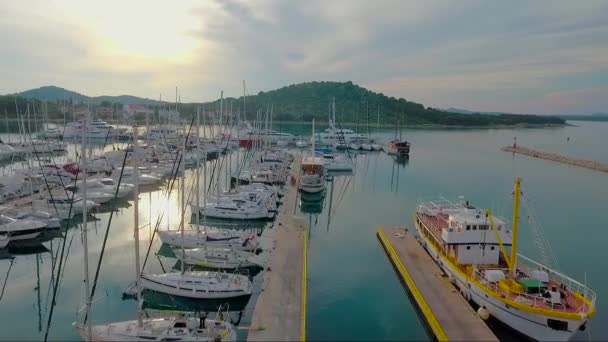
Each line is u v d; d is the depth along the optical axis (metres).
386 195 83.44
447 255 40.38
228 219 60.59
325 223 62.16
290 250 45.88
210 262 42.72
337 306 35.88
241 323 33.91
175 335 28.70
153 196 76.38
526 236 58.91
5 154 110.94
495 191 88.44
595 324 34.78
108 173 86.62
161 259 45.94
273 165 95.00
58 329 32.94
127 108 176.75
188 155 101.19
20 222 51.00
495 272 33.84
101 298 37.66
